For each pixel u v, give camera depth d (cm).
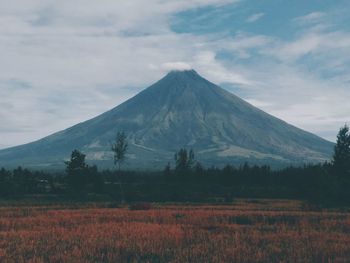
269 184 10456
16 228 3609
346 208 6512
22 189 9094
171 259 2238
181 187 9862
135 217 4462
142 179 11944
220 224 3788
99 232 3139
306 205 6250
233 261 2150
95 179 9525
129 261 2223
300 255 2311
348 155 8638
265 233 3200
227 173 10856
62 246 2562
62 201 7925
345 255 2327
